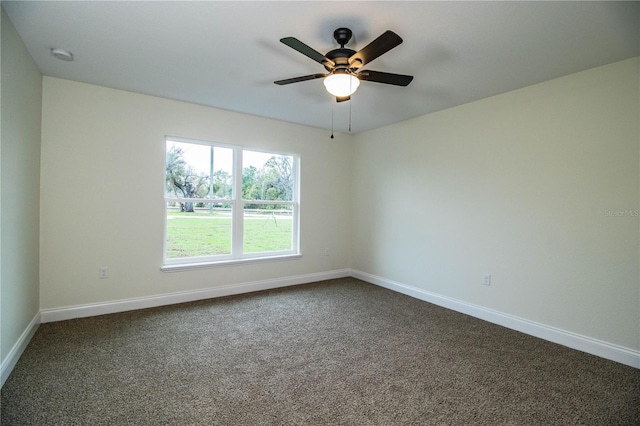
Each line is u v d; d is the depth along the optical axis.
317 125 4.39
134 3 1.73
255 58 2.38
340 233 4.85
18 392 1.81
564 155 2.60
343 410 1.71
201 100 3.38
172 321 2.95
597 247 2.42
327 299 3.74
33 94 2.47
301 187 4.43
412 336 2.72
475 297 3.24
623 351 2.28
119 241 3.15
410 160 3.98
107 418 1.61
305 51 1.81
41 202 2.77
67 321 2.86
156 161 3.32
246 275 3.99
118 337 2.57
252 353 2.36
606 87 2.37
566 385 1.99
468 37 2.03
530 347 2.53
